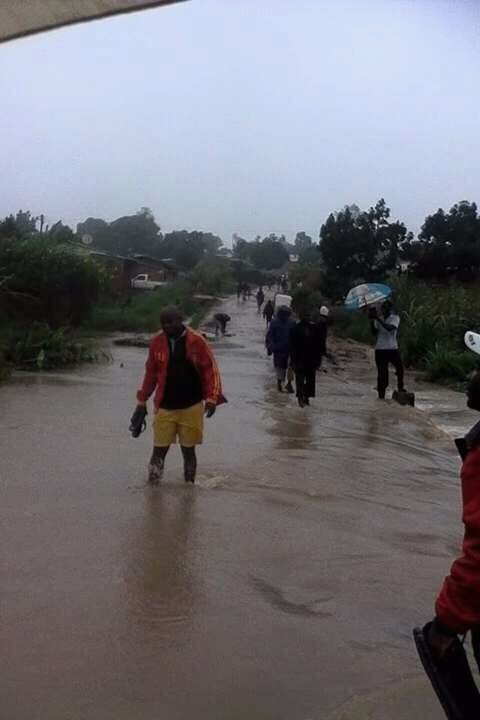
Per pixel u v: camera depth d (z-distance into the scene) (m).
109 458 10.64
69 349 23.59
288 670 5.00
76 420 13.62
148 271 78.62
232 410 15.59
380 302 18.67
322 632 5.56
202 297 71.88
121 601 5.93
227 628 5.55
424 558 7.21
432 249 49.28
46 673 4.84
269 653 5.21
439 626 3.49
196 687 4.75
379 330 18.33
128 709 4.48
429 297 33.16
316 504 8.83
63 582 6.26
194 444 9.30
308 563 6.90
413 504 9.16
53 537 7.31
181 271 95.31
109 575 6.43
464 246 48.91
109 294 39.91
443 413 17.44
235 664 5.04
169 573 6.52
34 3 2.86
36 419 13.56
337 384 22.22
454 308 30.72
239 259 120.12
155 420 9.32
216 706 4.55
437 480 10.52
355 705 4.59
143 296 49.38
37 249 31.08
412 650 5.35
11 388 17.52
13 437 11.91
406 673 5.02
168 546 7.15
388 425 14.65
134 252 101.75
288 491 9.30
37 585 6.19
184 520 7.93
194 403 9.24
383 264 52.22
